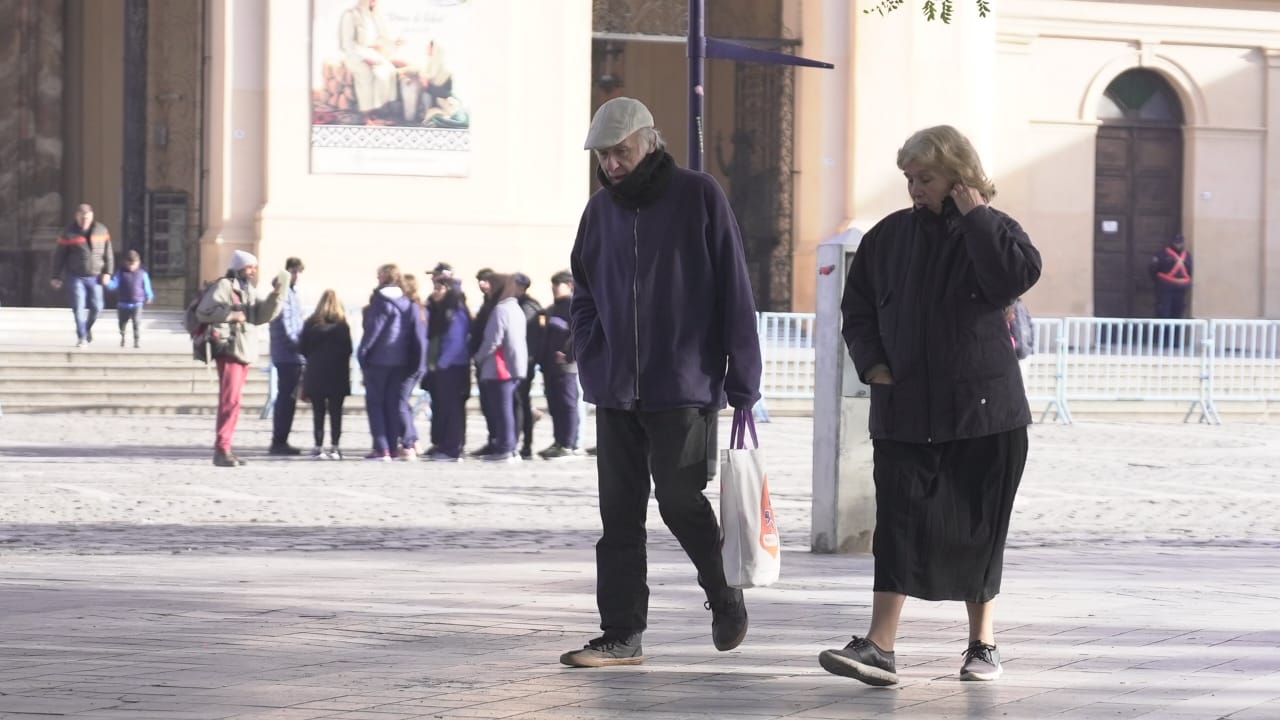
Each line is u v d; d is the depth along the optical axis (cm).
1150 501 4194
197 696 1549
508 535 3244
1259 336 7606
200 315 4666
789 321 7244
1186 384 7512
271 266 7988
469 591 2312
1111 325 7419
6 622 1981
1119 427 7094
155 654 1773
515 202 8306
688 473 1738
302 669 1698
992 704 1560
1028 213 10056
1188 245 10288
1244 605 2259
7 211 10444
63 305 10400
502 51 8269
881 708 1538
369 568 2591
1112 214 10244
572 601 2217
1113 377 7425
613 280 1741
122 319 7175
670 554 2856
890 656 1656
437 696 1564
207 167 8156
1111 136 10244
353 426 6347
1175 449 6003
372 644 1859
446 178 8194
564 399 5197
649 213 1736
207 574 2498
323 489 4150
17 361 6794
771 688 1630
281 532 3253
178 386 6894
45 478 4256
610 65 9012
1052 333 7350
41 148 10444
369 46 8088
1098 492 4409
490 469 4797
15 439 5441
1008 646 1892
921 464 1678
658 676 1689
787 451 5619
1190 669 1748
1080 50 10125
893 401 1675
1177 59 10250
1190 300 10294
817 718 1488
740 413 1750
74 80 10512
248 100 8056
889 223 1708
